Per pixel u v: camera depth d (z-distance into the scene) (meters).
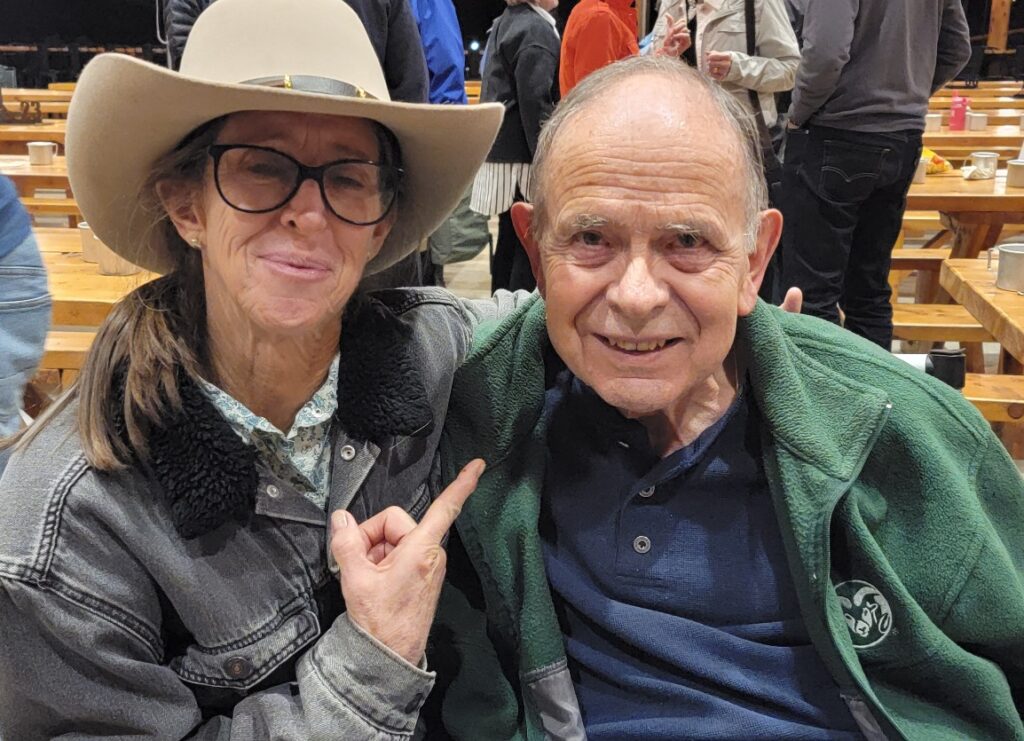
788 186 3.11
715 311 0.93
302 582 0.97
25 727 0.90
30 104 5.00
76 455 0.88
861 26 2.83
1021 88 7.44
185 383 0.91
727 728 0.99
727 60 2.72
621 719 1.04
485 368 1.10
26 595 0.83
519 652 1.08
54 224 5.44
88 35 9.16
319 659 0.88
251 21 0.89
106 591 0.87
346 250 0.90
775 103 3.08
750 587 1.03
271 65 0.88
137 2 9.05
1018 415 2.16
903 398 1.07
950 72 3.29
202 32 0.91
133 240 1.01
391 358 1.02
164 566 0.89
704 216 0.89
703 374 0.97
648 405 0.96
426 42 3.23
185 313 0.95
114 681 0.89
